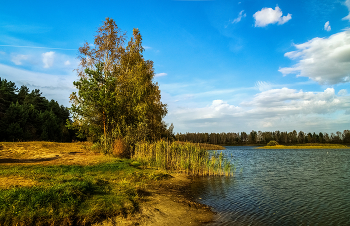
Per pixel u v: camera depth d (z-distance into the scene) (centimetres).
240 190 1285
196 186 1370
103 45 2872
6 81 5678
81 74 2812
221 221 779
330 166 2748
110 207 738
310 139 15725
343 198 1130
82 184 855
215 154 2264
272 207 963
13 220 574
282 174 2006
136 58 3212
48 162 1588
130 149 2228
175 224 723
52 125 5003
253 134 18588
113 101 2411
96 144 2505
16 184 859
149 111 3203
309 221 796
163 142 2269
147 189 1129
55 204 673
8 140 3984
